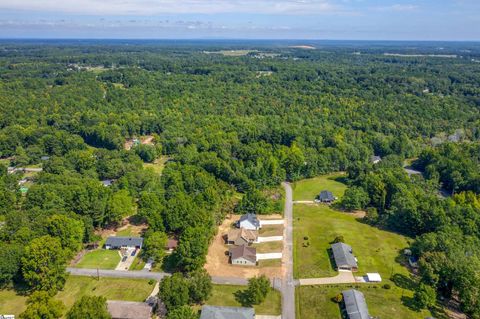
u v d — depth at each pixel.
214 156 159.00
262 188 143.25
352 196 127.62
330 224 117.69
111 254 100.38
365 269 94.19
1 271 82.62
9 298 82.31
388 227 116.62
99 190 115.50
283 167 157.00
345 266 93.50
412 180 143.50
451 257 86.50
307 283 88.94
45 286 82.56
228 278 90.38
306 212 127.38
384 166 157.62
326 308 80.44
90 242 103.50
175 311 70.69
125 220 119.25
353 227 116.06
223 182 136.62
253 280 82.81
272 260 98.12
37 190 114.44
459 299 83.12
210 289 81.44
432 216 108.81
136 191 129.50
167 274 91.88
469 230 104.44
